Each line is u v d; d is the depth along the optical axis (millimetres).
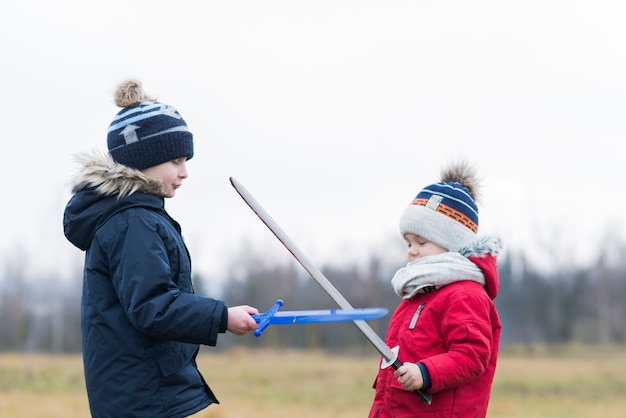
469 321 3648
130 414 3496
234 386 16531
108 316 3553
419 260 3891
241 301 37406
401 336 3836
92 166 3623
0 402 12172
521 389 16156
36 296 36750
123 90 3811
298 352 30438
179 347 3625
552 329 43938
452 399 3676
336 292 3645
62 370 17406
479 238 3912
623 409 13367
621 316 43656
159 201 3730
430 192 4008
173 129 3789
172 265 3615
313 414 12164
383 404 3816
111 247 3545
